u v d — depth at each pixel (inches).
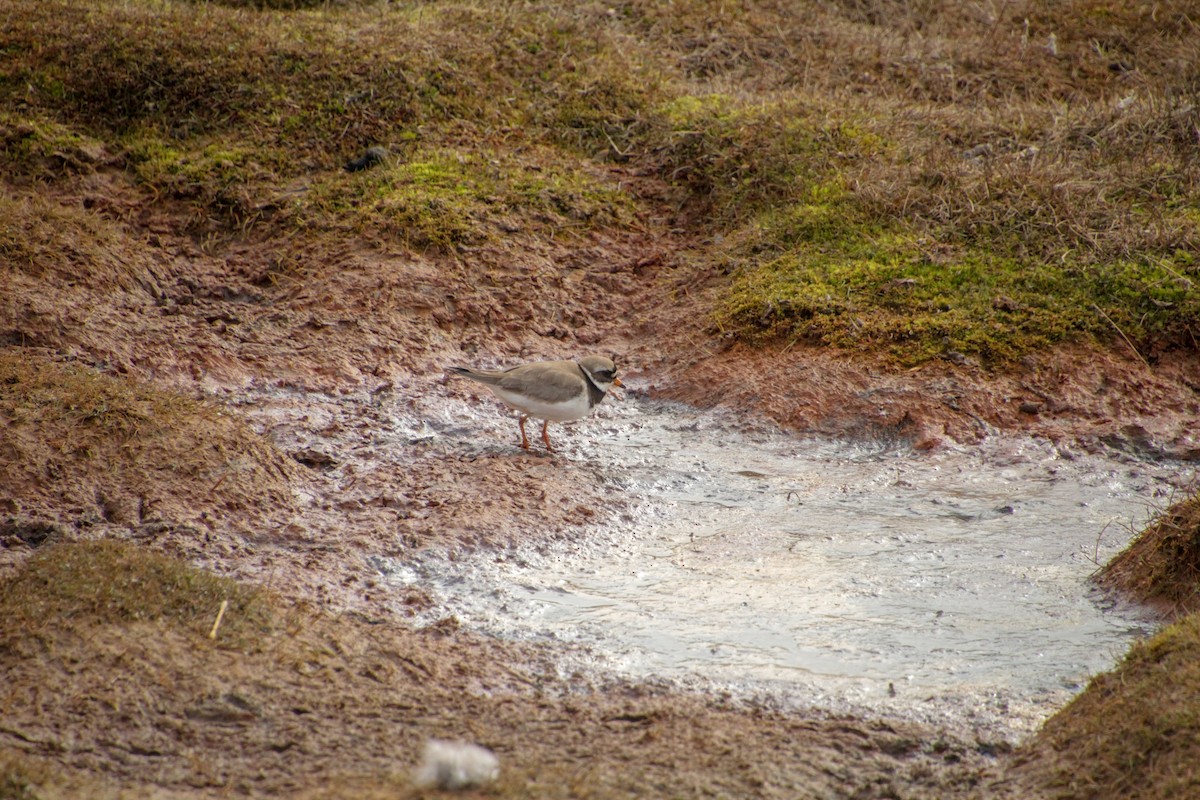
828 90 1802.4
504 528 956.0
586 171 1596.9
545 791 575.8
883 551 951.0
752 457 1144.8
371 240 1433.3
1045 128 1636.3
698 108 1679.4
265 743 625.6
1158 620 812.0
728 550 953.5
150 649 696.4
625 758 625.6
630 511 1020.5
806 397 1212.5
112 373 1154.7
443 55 1737.2
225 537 906.7
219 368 1216.2
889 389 1204.5
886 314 1293.1
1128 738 616.1
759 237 1443.2
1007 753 654.5
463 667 745.0
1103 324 1248.8
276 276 1391.5
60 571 758.5
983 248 1362.0
